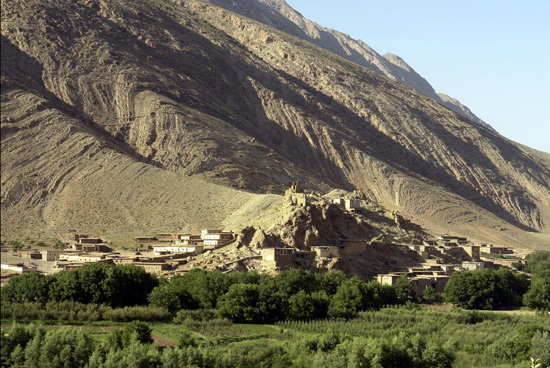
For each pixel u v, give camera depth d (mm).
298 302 132250
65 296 134375
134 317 126375
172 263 171125
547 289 158500
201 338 115688
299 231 176250
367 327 123750
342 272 160125
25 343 99188
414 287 165000
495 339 117625
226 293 135125
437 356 104375
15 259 192375
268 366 99000
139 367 90875
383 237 191625
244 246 172125
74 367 94125
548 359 103000
